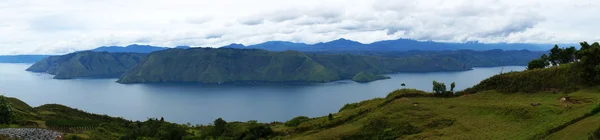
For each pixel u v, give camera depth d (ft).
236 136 328.29
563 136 140.77
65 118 384.47
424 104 261.65
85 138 246.88
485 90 279.28
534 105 209.56
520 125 183.42
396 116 242.37
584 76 240.32
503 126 187.83
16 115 314.55
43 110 437.58
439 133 198.59
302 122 332.39
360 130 237.04
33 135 200.54
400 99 285.43
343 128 250.78
